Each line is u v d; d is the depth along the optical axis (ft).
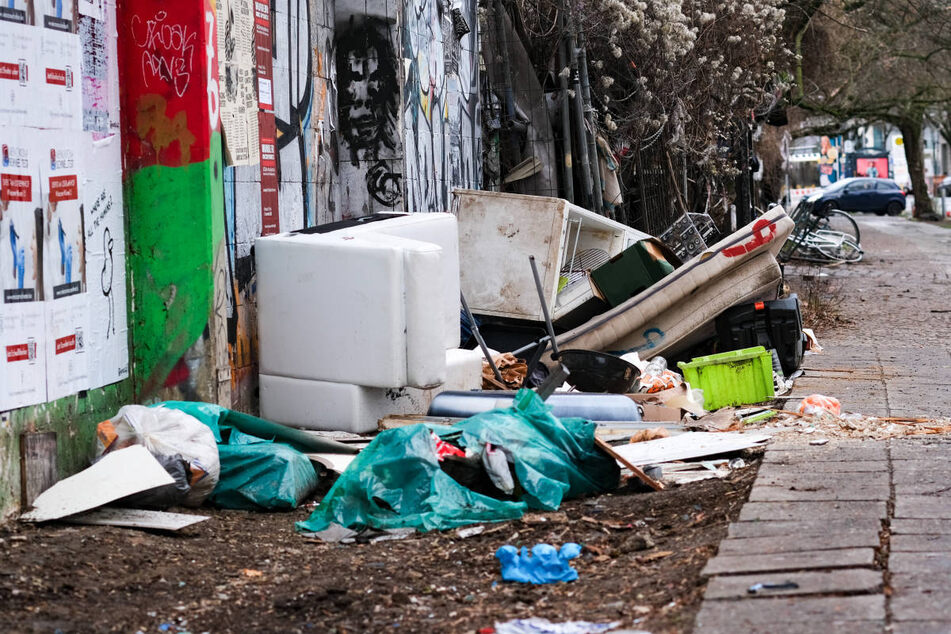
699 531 16.05
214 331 21.84
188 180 21.56
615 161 50.24
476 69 45.80
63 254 18.88
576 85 47.57
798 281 69.67
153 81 21.53
